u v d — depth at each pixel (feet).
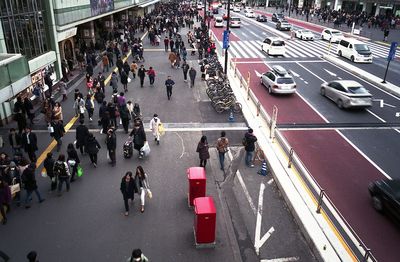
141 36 151.84
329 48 132.98
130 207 36.78
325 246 31.07
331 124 60.90
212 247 31.42
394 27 188.75
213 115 63.31
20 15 63.52
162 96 73.46
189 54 117.39
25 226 33.65
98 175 42.78
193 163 46.21
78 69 94.58
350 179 43.62
